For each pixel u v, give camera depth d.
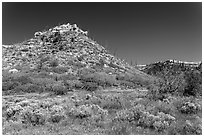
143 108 18.58
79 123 16.41
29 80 32.16
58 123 16.44
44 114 17.36
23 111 17.77
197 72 26.53
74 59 48.28
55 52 53.16
